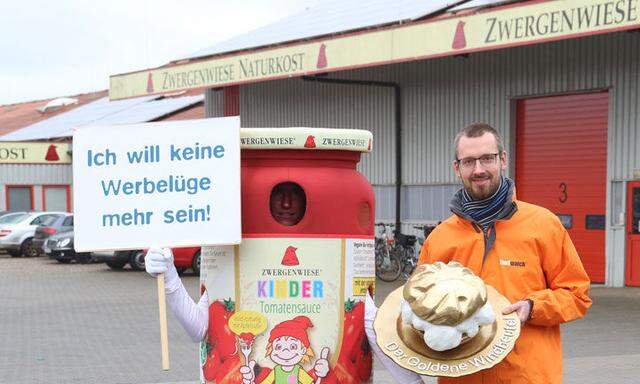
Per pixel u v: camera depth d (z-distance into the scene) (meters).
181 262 18.89
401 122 20.67
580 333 10.68
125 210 3.88
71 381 8.09
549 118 17.59
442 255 3.87
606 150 16.50
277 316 3.96
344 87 22.02
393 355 3.53
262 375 3.95
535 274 3.71
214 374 4.05
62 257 24.03
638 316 12.20
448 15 15.84
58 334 11.13
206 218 3.83
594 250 16.75
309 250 3.96
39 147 32.69
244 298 3.97
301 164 4.02
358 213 4.11
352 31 18.19
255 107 24.58
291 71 18.28
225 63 19.91
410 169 20.47
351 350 4.04
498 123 18.36
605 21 12.63
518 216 3.77
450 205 3.87
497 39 14.24
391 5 19.84
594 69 16.44
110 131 3.90
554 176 17.48
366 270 4.14
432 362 3.46
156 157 3.87
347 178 4.10
